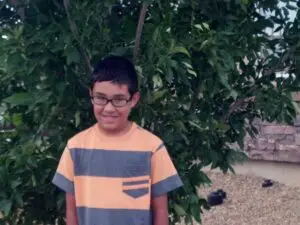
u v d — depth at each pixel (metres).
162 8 2.24
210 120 2.39
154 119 2.32
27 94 2.16
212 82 2.30
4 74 2.32
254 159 6.73
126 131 1.92
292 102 2.54
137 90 1.93
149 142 1.91
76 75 2.28
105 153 1.88
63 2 2.20
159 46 2.11
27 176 2.18
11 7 2.46
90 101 2.31
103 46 2.22
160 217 1.91
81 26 2.14
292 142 6.15
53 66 2.22
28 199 2.43
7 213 2.08
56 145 2.28
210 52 2.20
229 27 2.34
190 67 2.11
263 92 2.53
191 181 2.41
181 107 2.35
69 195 1.92
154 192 1.91
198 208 2.36
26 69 2.16
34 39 2.15
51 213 2.51
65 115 2.27
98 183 1.86
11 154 2.17
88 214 1.85
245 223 5.31
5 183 2.12
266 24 2.52
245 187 6.47
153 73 2.12
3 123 2.45
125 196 1.85
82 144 1.92
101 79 1.85
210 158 2.43
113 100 1.86
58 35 2.20
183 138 2.28
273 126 6.25
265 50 2.61
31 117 2.32
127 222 1.84
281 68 2.59
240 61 2.57
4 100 2.14
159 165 1.89
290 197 6.01
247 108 2.70
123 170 1.86
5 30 2.25
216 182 6.79
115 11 2.44
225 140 2.55
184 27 2.32
